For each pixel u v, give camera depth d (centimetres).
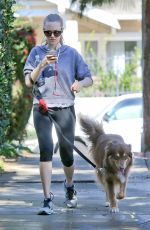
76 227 916
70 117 1013
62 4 3122
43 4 3241
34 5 3238
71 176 1046
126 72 3070
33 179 1341
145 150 1772
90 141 1111
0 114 1371
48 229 904
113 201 1025
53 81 1005
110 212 1019
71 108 1020
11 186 1270
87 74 1027
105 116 2067
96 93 3028
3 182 1313
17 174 1410
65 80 1009
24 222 947
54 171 1435
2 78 1338
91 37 3431
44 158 991
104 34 3631
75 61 1020
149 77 1781
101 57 3191
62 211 1027
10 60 1396
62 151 1018
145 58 1786
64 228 910
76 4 2128
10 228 909
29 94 1814
